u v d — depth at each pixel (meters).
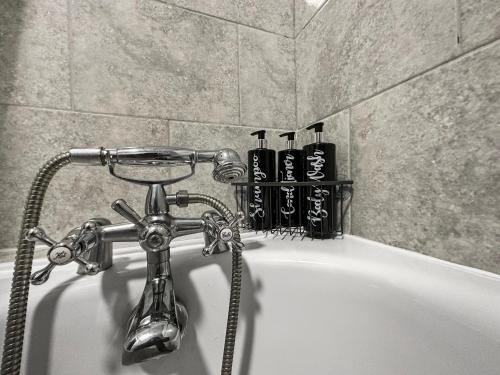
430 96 0.33
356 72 0.45
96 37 0.46
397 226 0.38
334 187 0.47
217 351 0.37
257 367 0.37
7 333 0.26
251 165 0.54
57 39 0.43
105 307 0.32
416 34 0.34
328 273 0.35
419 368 0.26
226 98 0.57
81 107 0.45
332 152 0.47
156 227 0.29
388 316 0.29
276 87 0.62
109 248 0.36
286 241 0.46
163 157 0.28
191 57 0.53
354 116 0.46
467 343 0.22
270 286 0.38
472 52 0.28
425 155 0.34
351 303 0.33
